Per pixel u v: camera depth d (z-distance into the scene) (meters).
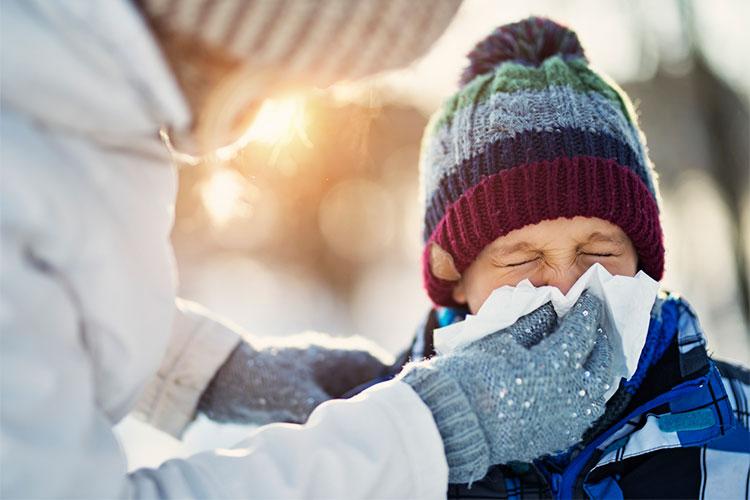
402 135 4.87
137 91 0.86
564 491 1.29
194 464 0.92
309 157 3.05
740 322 4.06
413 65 0.94
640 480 1.34
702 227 4.37
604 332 1.21
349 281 5.55
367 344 1.66
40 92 0.83
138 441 1.69
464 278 1.44
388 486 0.96
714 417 1.29
